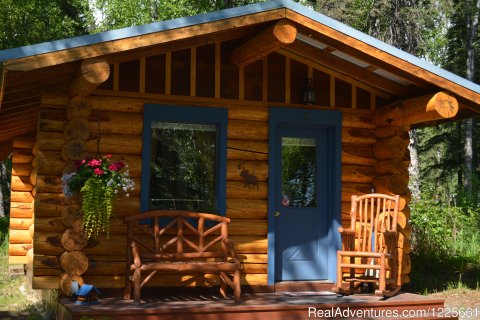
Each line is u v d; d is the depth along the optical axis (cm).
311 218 860
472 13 2366
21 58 611
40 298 941
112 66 764
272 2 708
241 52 779
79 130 705
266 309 677
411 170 1938
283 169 854
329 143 872
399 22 1877
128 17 2606
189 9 2477
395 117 833
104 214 675
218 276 783
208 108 799
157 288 760
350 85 876
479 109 835
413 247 1259
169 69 789
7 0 1998
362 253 758
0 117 903
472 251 1291
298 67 851
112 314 627
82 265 692
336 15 2062
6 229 1748
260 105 827
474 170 2489
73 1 2552
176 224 770
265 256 814
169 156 793
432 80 772
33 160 1035
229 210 804
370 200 862
